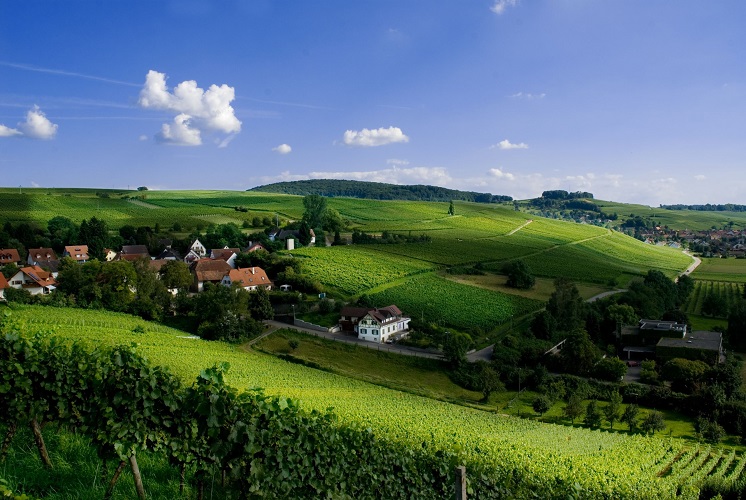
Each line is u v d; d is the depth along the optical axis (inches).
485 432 1850.4
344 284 4453.7
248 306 3644.2
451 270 5251.0
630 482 1376.7
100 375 537.3
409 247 6166.3
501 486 821.9
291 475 559.8
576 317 3937.0
